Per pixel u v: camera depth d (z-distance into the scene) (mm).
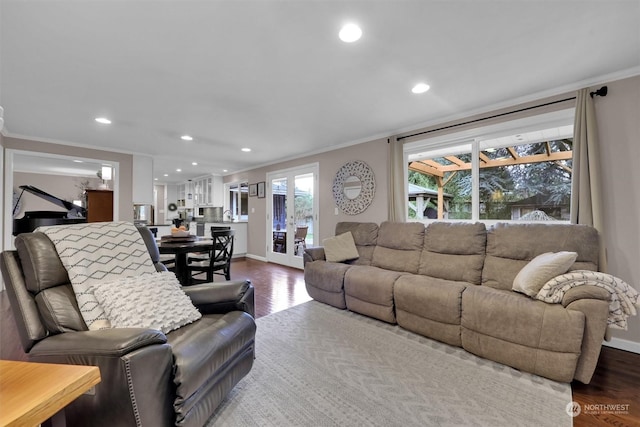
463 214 3312
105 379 1053
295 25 1692
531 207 2834
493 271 2502
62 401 656
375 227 3625
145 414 1076
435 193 3549
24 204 7434
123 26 1679
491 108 2957
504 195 2990
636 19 1642
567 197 2639
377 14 1602
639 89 2186
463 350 2205
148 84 2436
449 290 2270
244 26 1694
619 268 2256
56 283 1383
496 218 3037
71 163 6242
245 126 3607
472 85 2502
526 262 2365
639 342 2178
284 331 2553
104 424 1072
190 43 1859
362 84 2469
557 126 2617
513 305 1916
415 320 2467
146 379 1082
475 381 1800
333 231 4711
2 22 1621
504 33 1780
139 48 1911
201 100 2779
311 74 2289
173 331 1502
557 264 1921
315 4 1519
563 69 2225
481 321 2047
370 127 3668
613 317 1735
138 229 1937
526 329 1839
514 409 1545
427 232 3086
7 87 2475
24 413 578
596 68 2207
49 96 2668
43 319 1258
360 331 2553
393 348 2238
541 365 1793
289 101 2828
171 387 1186
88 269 1479
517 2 1515
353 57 2047
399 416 1492
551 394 1666
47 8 1516
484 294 2102
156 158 5633
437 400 1619
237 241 6734
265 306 3229
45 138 4125
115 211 4883
